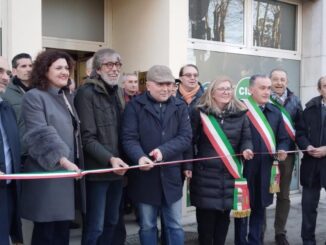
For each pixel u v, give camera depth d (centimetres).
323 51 744
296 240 520
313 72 754
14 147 309
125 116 365
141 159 344
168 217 374
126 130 360
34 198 308
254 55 705
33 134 297
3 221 302
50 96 316
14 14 458
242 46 688
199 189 389
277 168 439
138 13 604
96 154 340
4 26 460
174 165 368
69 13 593
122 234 423
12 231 319
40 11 475
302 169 466
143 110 364
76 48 599
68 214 312
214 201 384
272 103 469
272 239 520
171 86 370
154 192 361
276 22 737
